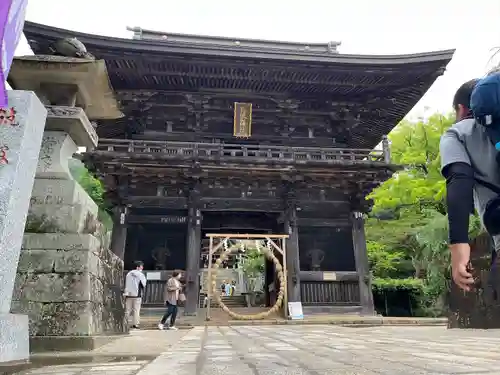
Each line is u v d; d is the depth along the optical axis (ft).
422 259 94.58
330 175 70.38
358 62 69.67
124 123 76.02
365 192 73.05
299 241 71.92
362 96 78.95
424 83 74.74
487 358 13.56
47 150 23.41
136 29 87.04
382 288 89.92
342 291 66.74
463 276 6.01
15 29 14.62
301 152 71.00
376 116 82.43
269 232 80.64
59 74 23.72
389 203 99.86
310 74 71.92
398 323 56.70
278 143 79.15
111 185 67.72
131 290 44.01
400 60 69.82
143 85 73.10
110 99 27.02
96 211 25.81
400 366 11.49
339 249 71.92
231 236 66.95
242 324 56.13
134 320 43.75
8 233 14.85
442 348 17.76
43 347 18.02
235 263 171.63
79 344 18.24
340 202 72.54
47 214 21.57
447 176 6.93
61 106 23.56
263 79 72.74
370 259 103.76
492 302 34.47
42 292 19.35
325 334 29.99
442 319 60.44
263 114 79.00
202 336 28.14
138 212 68.85
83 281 19.74
